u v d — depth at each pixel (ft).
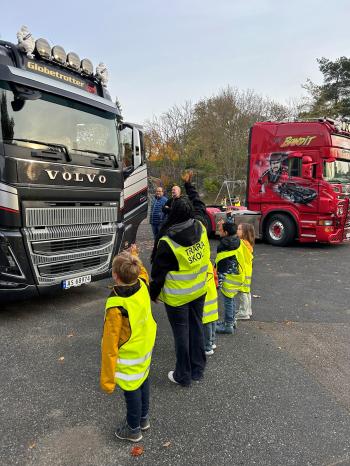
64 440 9.46
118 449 9.18
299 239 38.60
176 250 11.21
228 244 15.74
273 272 28.07
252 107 112.47
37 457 8.89
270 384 12.25
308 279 26.00
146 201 24.76
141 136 23.95
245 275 17.58
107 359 8.76
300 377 12.73
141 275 10.22
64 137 17.89
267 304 20.43
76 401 11.12
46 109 17.29
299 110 117.29
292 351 14.70
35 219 16.53
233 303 16.10
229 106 111.14
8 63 16.70
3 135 15.61
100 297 21.20
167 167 104.22
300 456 9.03
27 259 16.51
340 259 33.09
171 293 11.44
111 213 20.30
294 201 38.37
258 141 40.50
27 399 11.18
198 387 11.99
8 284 16.14
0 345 14.80
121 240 21.27
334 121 37.70
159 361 13.62
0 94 15.70
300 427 10.10
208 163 108.68
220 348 14.87
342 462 8.86
